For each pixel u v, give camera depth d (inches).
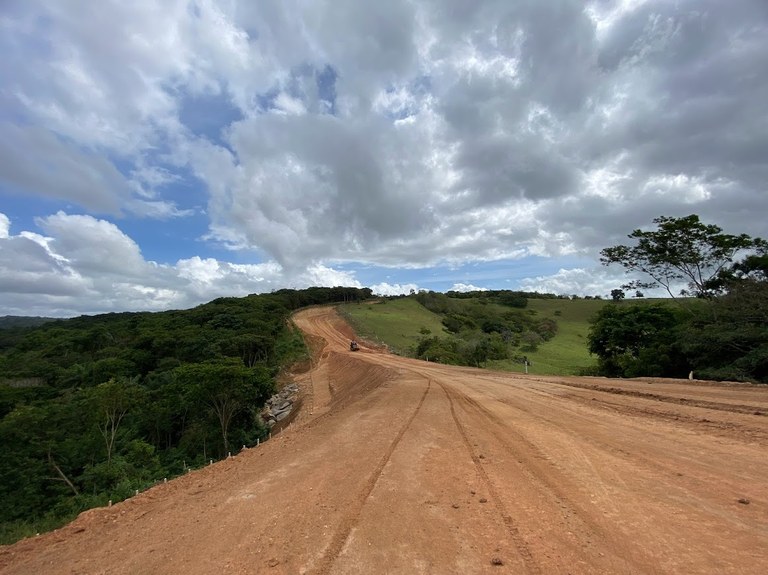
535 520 178.7
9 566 180.7
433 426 403.5
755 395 506.6
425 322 3518.7
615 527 168.1
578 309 4119.1
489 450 304.2
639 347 1195.9
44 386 1727.4
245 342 2049.7
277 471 282.2
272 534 179.2
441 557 150.5
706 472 236.1
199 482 292.0
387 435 370.6
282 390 1708.9
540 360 2128.4
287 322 3213.6
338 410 624.1
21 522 856.9
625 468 247.6
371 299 5349.4
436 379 915.4
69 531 218.2
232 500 229.6
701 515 177.3
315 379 1747.0
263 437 1279.5
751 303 840.9
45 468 1008.9
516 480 234.2
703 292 1175.0
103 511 246.4
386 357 1898.4
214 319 2618.1
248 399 1273.4
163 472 1080.2
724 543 151.4
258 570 149.6
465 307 4229.8
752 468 242.1
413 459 286.7
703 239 1128.2
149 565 162.7
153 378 1846.7
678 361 978.7
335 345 2517.2
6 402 1357.0
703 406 452.4
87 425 1163.3
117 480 959.6
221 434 1300.4
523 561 144.7
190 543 179.0
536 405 514.9
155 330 2420.0
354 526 181.0
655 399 520.7
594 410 464.8
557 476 237.3
